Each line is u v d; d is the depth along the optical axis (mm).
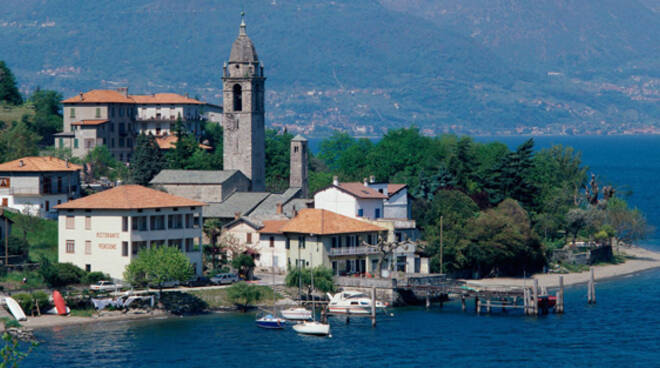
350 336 155375
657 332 159375
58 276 165000
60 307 159375
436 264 197750
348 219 191125
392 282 176875
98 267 172375
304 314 163125
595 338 155250
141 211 171875
